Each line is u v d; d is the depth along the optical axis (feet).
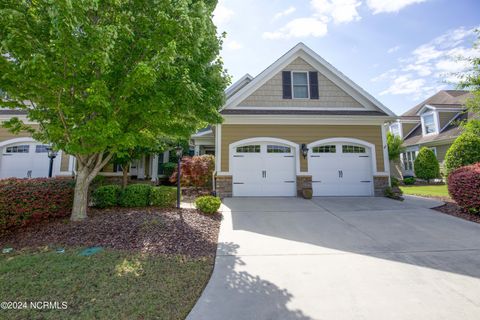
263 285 10.37
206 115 21.06
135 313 8.10
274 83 35.76
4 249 13.47
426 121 62.49
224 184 32.91
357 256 13.51
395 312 8.54
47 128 14.99
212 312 8.50
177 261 12.38
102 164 19.49
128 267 11.30
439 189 42.37
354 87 35.68
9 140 38.52
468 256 13.34
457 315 8.36
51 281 9.85
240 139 33.65
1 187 16.38
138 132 19.22
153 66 14.06
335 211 24.54
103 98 13.25
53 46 11.69
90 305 8.42
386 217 22.12
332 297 9.48
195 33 15.70
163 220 17.87
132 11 15.74
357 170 34.14
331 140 34.01
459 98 63.93
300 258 13.24
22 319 7.58
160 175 55.06
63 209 18.80
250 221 20.85
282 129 34.01
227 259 13.03
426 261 12.77
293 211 24.57
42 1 11.25
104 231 15.67
